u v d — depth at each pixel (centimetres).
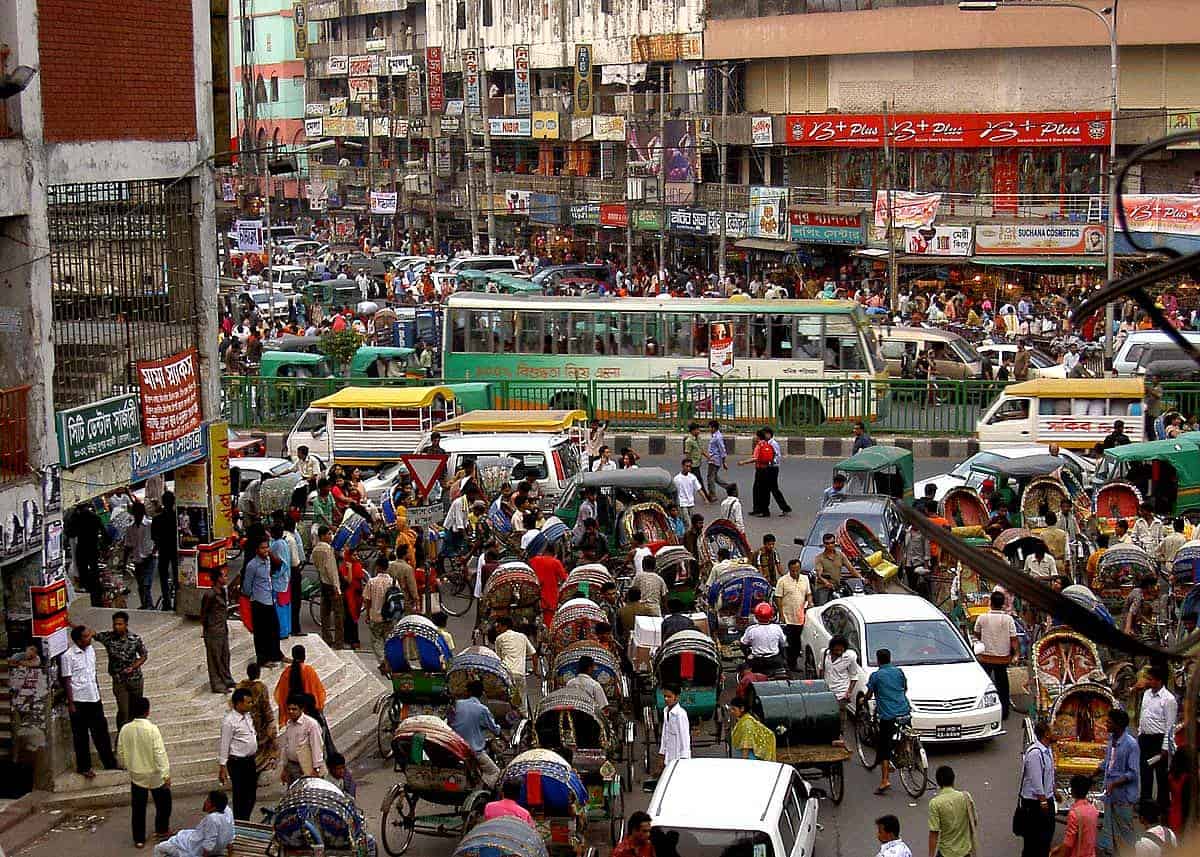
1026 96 5362
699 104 6475
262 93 10369
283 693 1648
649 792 1667
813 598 2178
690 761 1393
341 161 8894
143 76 1841
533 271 6444
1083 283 4912
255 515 2731
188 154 1934
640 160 6175
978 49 5428
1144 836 1172
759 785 1323
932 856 1348
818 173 5866
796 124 5700
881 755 1675
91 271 1839
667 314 3850
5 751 1670
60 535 1670
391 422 3231
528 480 2512
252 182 8281
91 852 1539
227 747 1548
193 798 1708
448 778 1488
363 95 8762
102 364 1836
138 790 1538
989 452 2739
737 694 1664
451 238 7831
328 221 8719
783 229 5562
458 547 2494
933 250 4972
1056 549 2264
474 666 1666
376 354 4094
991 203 5259
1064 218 4856
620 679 1711
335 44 9544
